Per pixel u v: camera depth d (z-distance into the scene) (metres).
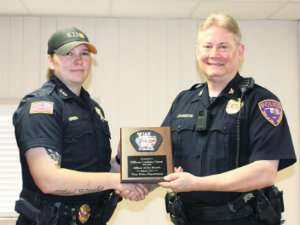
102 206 2.36
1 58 4.31
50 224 2.16
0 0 3.82
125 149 2.20
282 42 4.51
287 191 4.45
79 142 2.27
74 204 2.25
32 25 4.34
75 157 2.25
